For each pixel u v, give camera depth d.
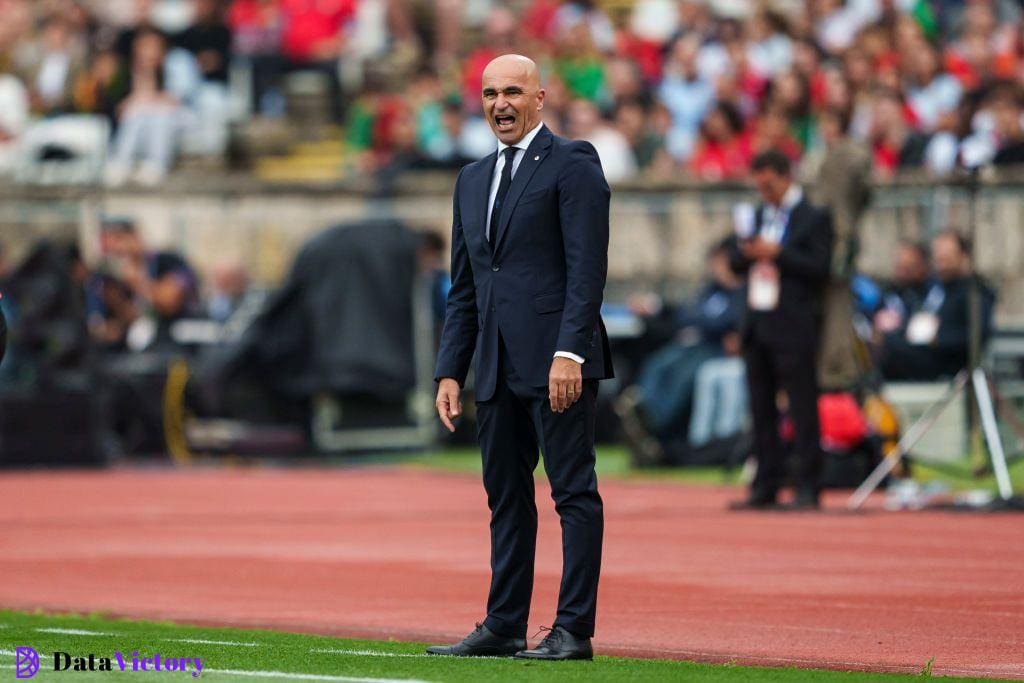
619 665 20.97
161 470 58.50
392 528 39.84
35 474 57.31
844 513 41.97
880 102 69.75
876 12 81.75
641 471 55.16
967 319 52.62
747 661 21.81
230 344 61.16
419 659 21.22
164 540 37.75
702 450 54.97
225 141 84.12
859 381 47.16
